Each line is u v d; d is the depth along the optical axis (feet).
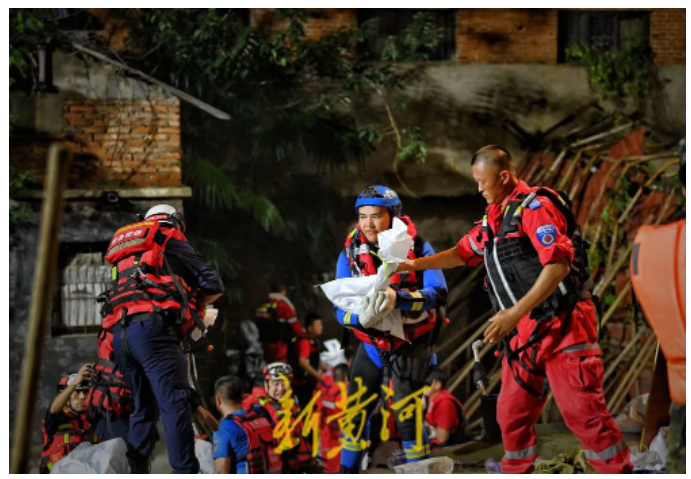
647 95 40.91
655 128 40.81
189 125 37.22
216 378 36.45
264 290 38.14
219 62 35.09
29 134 30.76
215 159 37.81
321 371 35.04
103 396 16.35
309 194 38.88
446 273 39.11
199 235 37.65
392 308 14.03
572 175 39.55
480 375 13.97
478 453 16.76
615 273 36.83
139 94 31.68
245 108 37.81
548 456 16.02
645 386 36.32
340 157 39.27
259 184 38.52
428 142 39.93
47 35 30.83
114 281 15.15
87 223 30.53
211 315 15.98
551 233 11.97
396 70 39.86
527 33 40.57
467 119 40.19
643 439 12.89
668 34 41.11
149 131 31.71
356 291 14.25
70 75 31.22
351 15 39.68
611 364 36.81
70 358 29.84
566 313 12.32
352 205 39.42
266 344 35.19
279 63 36.88
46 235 6.48
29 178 30.19
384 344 14.61
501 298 12.77
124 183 31.48
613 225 38.09
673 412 10.13
